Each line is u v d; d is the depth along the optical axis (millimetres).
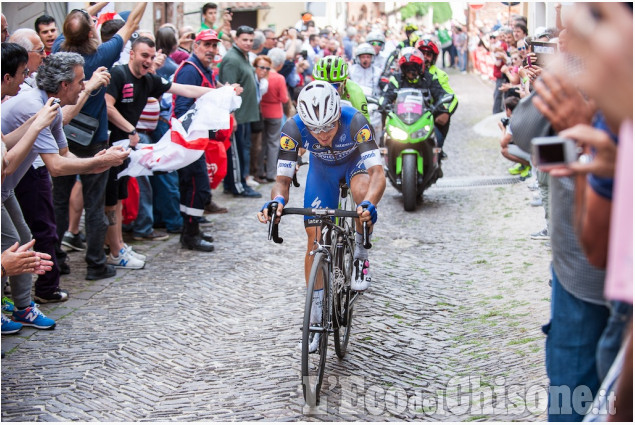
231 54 9562
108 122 6480
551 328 2930
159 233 7891
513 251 6980
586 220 2342
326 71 5426
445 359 4680
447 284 6164
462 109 18344
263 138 10859
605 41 1814
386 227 8133
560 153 2229
